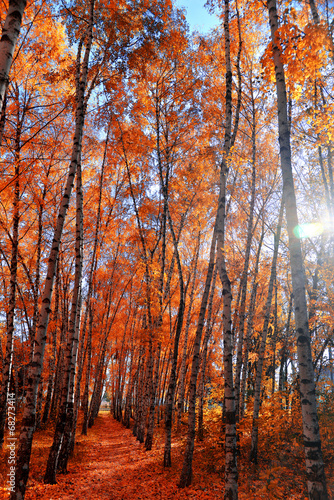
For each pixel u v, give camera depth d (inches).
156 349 461.1
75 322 329.4
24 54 309.0
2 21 221.0
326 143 254.7
